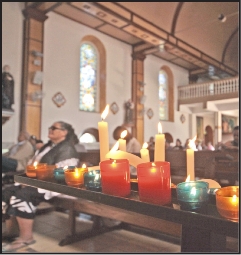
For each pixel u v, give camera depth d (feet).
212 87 48.42
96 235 9.78
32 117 28.73
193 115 55.83
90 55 38.93
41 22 30.25
